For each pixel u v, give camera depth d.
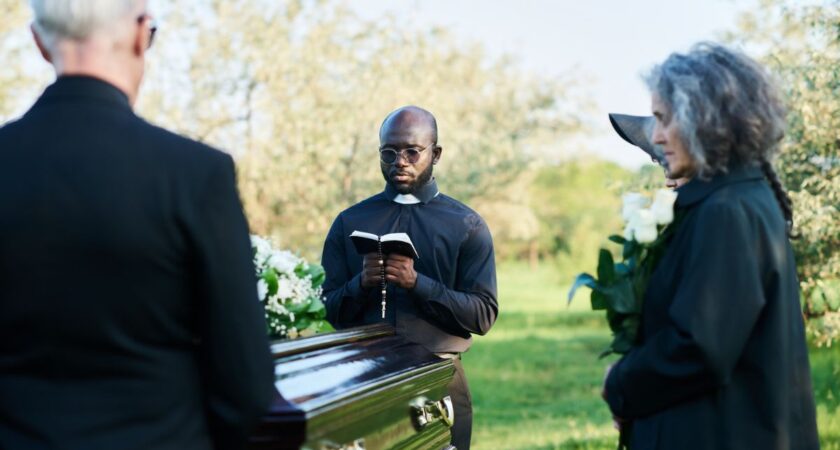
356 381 2.42
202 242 1.80
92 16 1.86
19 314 1.75
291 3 14.60
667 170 2.52
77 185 1.77
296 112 13.91
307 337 2.68
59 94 1.86
